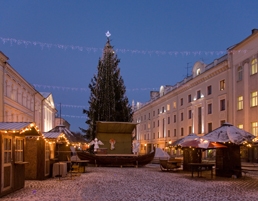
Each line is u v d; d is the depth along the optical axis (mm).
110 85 43062
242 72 34875
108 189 13500
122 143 34906
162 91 65812
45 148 17188
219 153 19594
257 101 32125
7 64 35031
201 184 15477
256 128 32156
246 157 33781
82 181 16500
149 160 30312
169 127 58438
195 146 19250
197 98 46000
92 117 42250
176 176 19859
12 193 12141
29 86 47281
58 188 13641
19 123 12375
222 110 38656
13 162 12422
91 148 41281
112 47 44312
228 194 12289
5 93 35719
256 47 32375
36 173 16844
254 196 11820
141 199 11094
